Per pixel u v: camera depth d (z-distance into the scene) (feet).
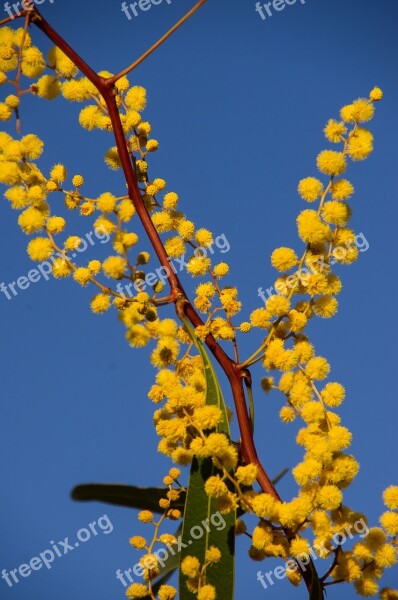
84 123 10.30
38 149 9.77
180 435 8.64
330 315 9.27
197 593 8.36
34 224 9.29
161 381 8.89
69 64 9.77
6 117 9.63
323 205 9.15
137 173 10.25
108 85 8.87
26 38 9.65
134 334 9.23
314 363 9.05
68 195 9.71
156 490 10.16
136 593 9.03
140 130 10.39
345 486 8.70
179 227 10.20
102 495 10.21
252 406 8.80
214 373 8.85
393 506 8.75
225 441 8.30
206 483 8.29
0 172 9.59
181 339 9.38
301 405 8.98
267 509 8.13
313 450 8.46
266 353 8.96
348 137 9.32
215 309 9.25
